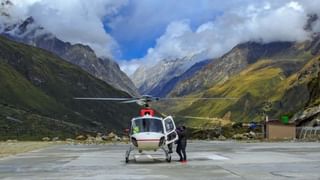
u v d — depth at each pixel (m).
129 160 34.75
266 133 95.75
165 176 22.81
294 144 62.91
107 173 24.67
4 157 40.12
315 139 83.69
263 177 21.72
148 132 32.38
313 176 21.91
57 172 25.59
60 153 45.38
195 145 62.59
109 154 43.03
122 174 24.05
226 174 23.28
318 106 107.62
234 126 124.81
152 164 30.84
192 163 30.98
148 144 32.06
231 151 45.06
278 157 35.38
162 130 32.81
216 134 115.12
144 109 35.09
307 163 29.52
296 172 23.80
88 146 63.66
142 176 22.95
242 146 57.53
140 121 33.31
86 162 33.09
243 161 31.81
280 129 94.62
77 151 49.19
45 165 30.61
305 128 96.62
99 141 82.88
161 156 39.00
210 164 29.67
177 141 32.91
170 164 30.55
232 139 96.88
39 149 54.69
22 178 22.78
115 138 89.06
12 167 29.33
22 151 50.31
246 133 107.69
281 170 24.91
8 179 22.41
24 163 32.69
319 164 28.72
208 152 43.53
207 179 21.28
